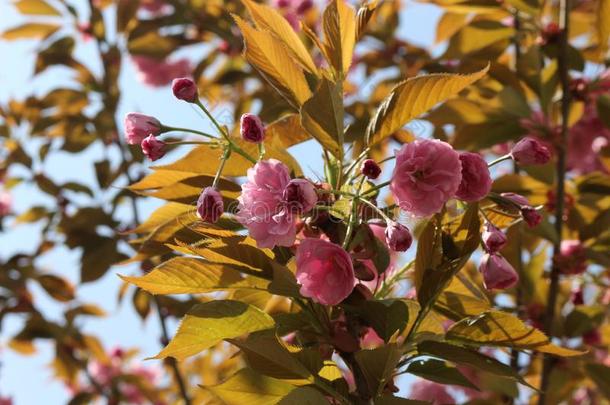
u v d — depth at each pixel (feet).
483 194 3.19
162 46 6.53
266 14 3.48
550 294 4.23
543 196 4.30
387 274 3.53
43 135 6.76
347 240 3.20
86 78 6.60
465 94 4.51
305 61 3.48
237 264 3.21
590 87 4.41
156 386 6.95
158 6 7.30
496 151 5.00
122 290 5.80
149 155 3.27
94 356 6.82
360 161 3.34
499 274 3.23
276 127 3.50
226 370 5.87
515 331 3.19
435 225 3.26
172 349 3.15
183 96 3.29
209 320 3.18
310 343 3.27
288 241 3.11
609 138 4.76
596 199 4.36
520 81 4.43
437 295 3.26
